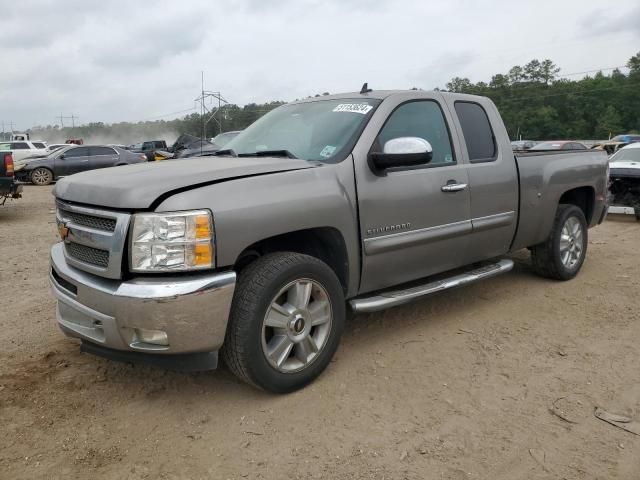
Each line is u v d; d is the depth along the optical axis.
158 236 2.86
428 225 4.09
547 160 5.32
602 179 6.16
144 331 2.96
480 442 2.91
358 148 3.72
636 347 4.13
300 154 3.87
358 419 3.12
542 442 2.91
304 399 3.33
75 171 20.03
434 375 3.65
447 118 4.42
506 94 90.88
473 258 4.67
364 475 2.64
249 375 3.17
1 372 3.66
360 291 3.82
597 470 2.69
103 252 3.05
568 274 5.79
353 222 3.61
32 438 2.92
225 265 3.00
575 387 3.50
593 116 88.50
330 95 4.56
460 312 4.86
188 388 3.47
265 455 2.80
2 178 10.85
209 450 2.84
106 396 3.37
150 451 2.83
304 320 3.38
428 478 2.62
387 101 4.05
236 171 3.20
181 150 4.69
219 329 2.98
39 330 4.45
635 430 3.02
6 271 6.46
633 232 9.09
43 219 11.03
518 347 4.12
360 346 4.11
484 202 4.55
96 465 2.71
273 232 3.16
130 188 2.97
